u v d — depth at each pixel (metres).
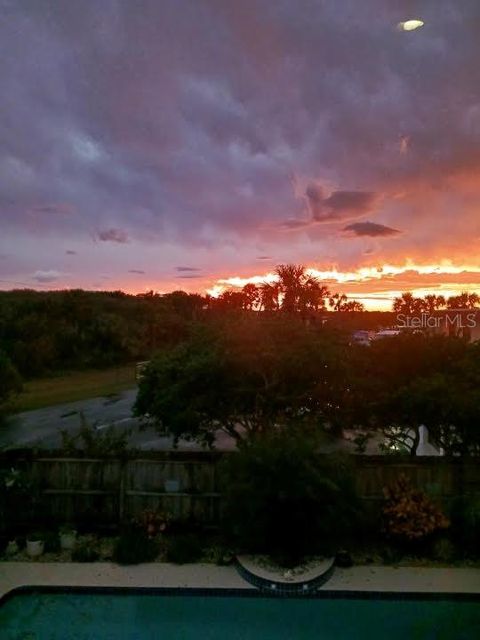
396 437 12.28
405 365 11.54
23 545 9.92
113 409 25.59
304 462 9.02
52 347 37.44
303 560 9.26
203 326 12.81
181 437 12.60
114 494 10.67
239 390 11.05
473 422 10.54
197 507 10.62
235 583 8.77
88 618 8.31
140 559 9.41
